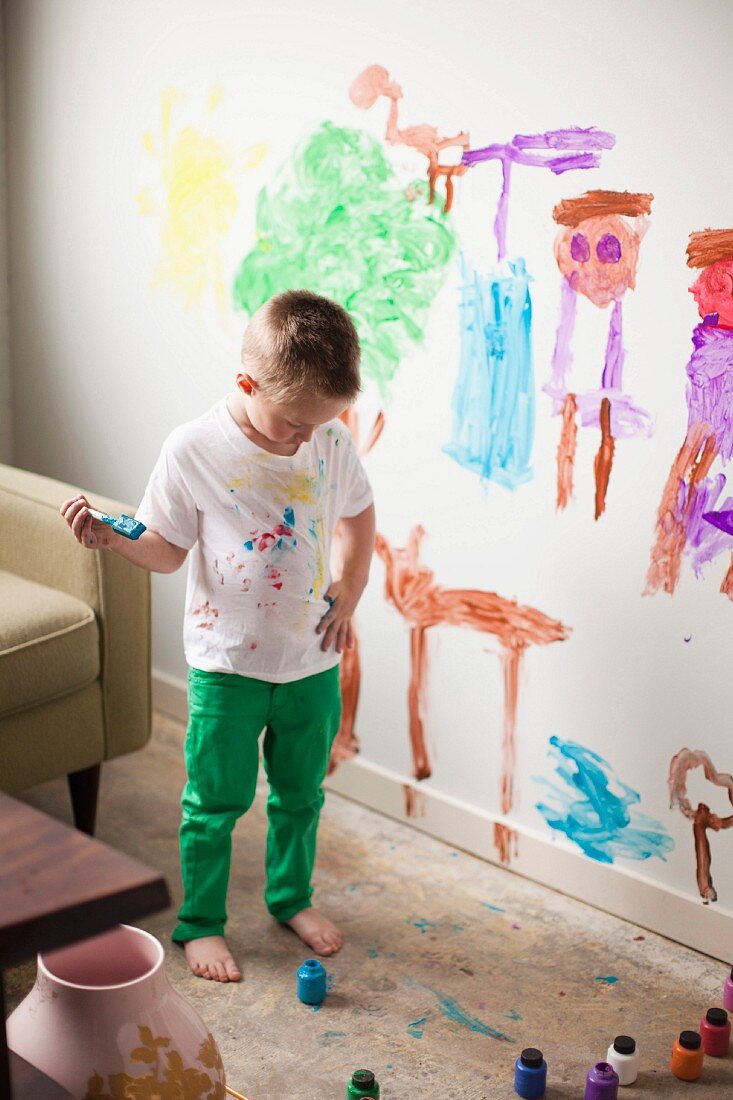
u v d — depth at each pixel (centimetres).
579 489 201
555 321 198
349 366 169
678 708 197
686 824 200
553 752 215
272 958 198
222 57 236
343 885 218
